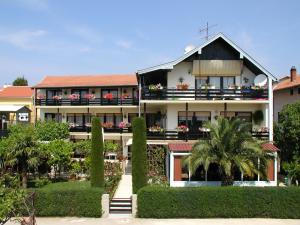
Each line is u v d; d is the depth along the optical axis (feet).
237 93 102.68
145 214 69.82
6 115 150.20
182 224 65.26
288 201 69.62
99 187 75.51
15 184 52.03
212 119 106.52
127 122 134.51
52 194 70.79
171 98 104.22
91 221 67.62
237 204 69.82
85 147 109.40
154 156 104.73
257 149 79.77
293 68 144.46
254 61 101.96
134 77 148.56
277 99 151.33
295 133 97.50
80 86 139.44
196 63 104.68
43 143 103.55
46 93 146.30
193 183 91.04
